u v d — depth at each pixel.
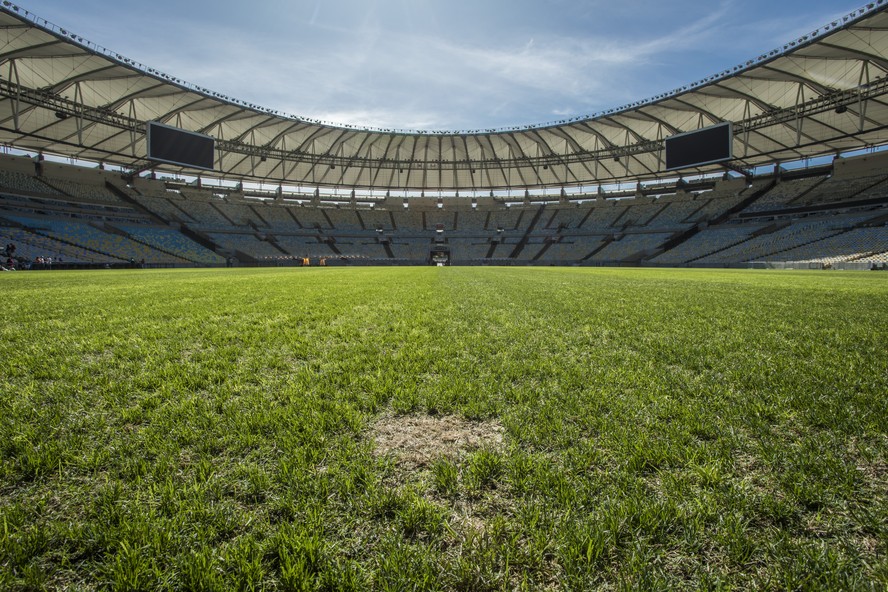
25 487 1.54
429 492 1.52
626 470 1.62
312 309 6.45
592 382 2.71
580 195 67.12
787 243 42.56
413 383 2.70
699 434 1.95
